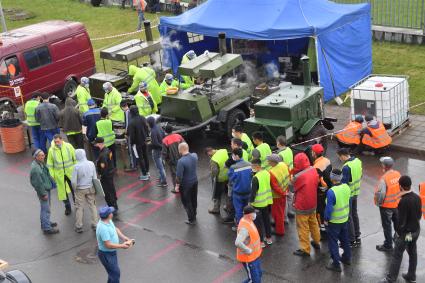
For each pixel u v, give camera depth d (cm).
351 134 1423
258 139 1137
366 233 1088
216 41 2070
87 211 1265
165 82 1633
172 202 1266
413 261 914
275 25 1700
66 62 1948
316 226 1026
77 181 1137
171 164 1281
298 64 1831
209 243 1091
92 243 1129
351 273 966
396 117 1466
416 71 1906
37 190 1137
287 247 1056
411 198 884
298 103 1338
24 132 1659
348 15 1766
